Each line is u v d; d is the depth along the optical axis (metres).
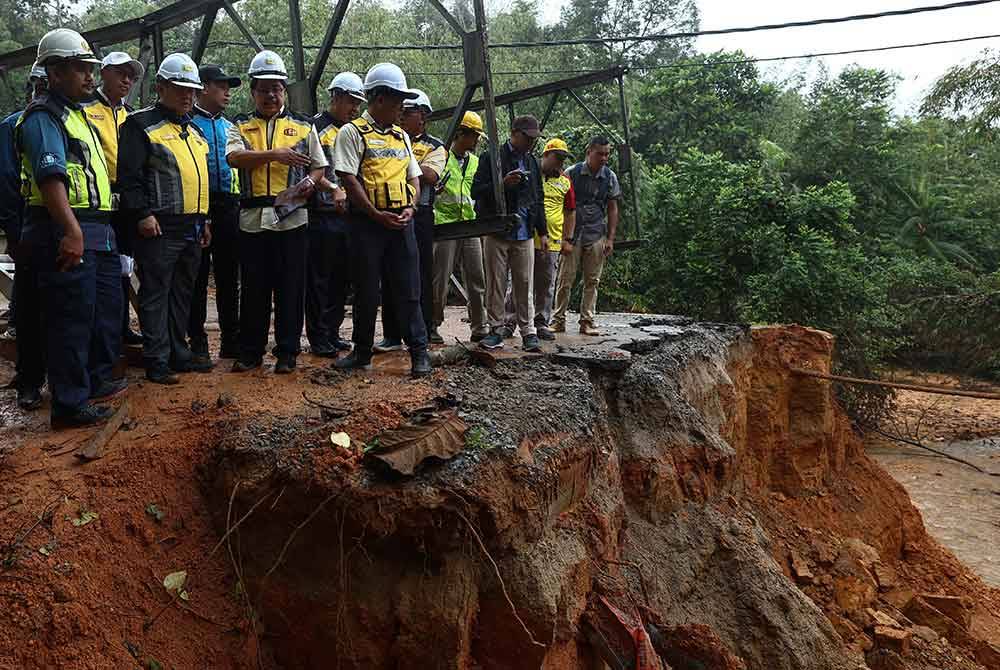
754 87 26.48
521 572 4.06
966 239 26.19
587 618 4.64
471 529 3.81
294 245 5.64
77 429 4.79
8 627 3.53
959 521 13.43
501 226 6.62
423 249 6.86
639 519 6.46
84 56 4.63
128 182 5.22
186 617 3.94
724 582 6.48
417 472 3.89
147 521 4.16
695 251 17.98
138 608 3.86
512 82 27.31
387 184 5.48
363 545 3.94
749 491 9.89
